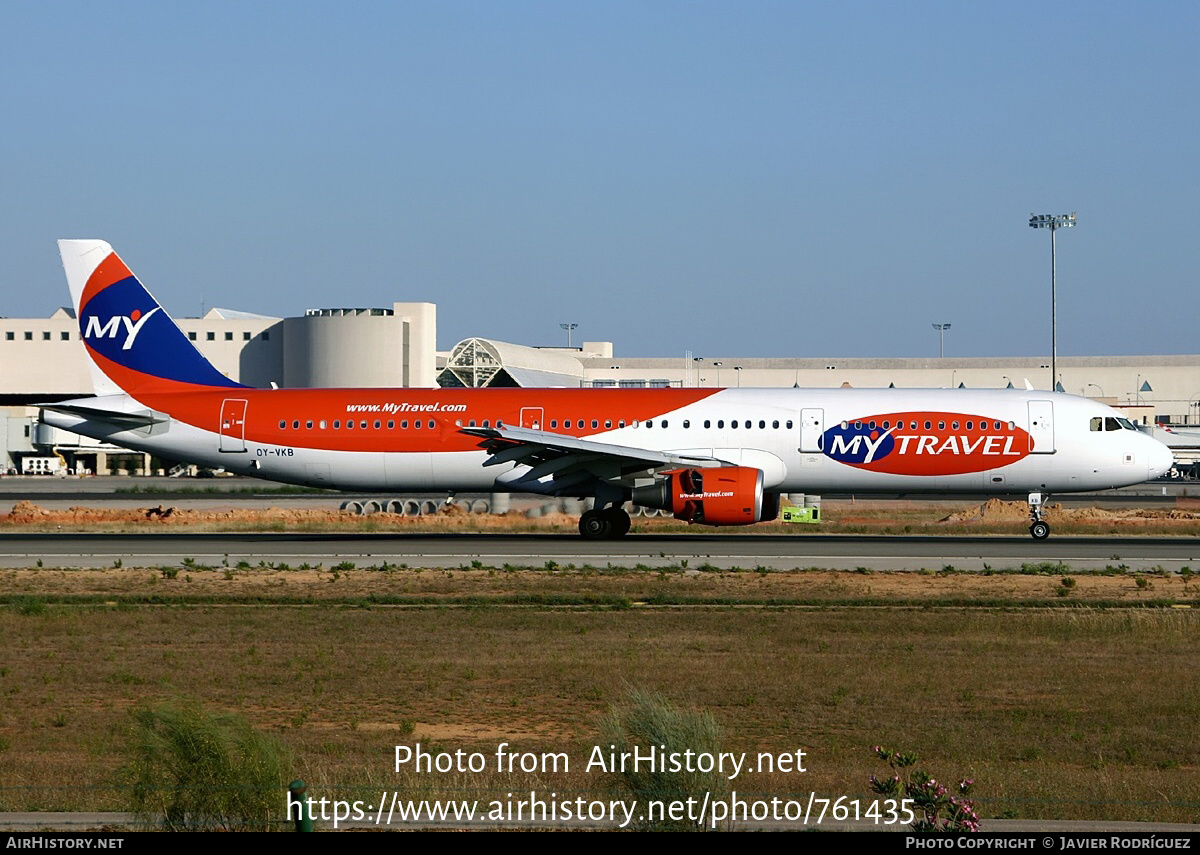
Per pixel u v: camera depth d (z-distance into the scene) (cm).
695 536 9169
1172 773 3169
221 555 7825
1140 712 3841
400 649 4797
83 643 4938
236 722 2650
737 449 8594
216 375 9250
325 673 4366
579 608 5800
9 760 3222
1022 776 3094
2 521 10838
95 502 13638
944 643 4922
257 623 5391
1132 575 6838
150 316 9225
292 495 14875
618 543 8525
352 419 8869
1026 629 5216
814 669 4412
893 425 8531
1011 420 8500
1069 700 4003
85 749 3359
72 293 9238
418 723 3691
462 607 5822
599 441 8681
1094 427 8494
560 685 4178
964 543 8625
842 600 5984
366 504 12281
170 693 4069
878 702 3950
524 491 8875
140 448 9125
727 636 5069
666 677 4278
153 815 2481
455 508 11831
